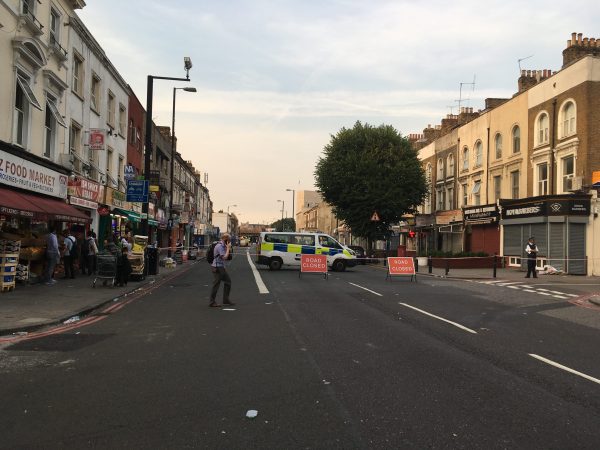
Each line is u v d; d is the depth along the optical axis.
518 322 10.45
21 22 15.41
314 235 26.56
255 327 9.20
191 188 64.12
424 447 4.03
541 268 24.88
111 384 5.66
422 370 6.38
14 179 14.73
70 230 19.48
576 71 23.78
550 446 4.08
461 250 35.16
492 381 5.96
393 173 35.56
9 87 14.87
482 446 4.06
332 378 5.95
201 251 46.06
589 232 23.69
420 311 11.55
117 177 27.31
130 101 29.98
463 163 36.34
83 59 21.39
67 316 9.75
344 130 37.97
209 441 4.12
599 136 23.08
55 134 18.47
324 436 4.23
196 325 9.38
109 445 4.03
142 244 18.45
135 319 10.02
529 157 27.61
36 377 5.91
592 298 14.22
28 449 3.94
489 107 33.50
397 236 51.94
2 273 12.82
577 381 6.05
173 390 5.45
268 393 5.38
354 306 12.13
